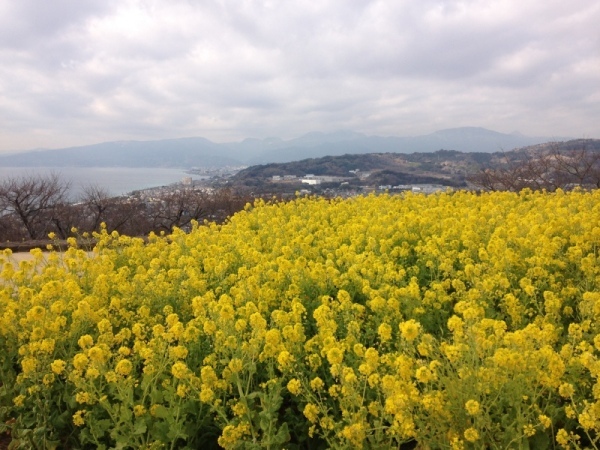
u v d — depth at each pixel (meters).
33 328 5.35
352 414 3.88
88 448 4.66
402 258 8.77
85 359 4.32
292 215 14.60
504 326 4.43
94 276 8.16
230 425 3.90
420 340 4.73
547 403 3.90
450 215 11.70
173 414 4.20
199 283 7.21
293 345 4.77
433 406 3.58
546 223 9.38
